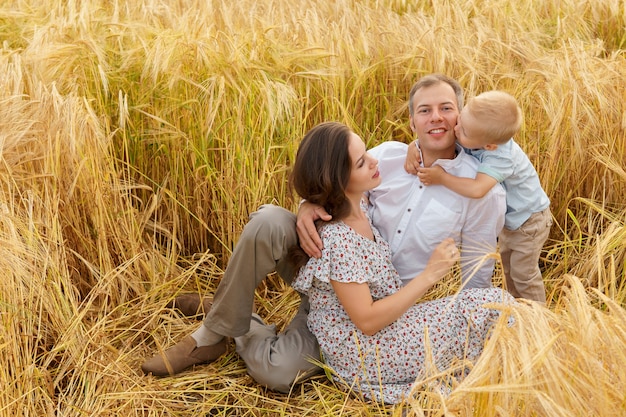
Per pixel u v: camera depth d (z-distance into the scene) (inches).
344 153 91.5
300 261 97.8
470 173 102.8
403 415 91.8
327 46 161.2
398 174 106.7
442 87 100.9
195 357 106.7
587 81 137.6
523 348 64.7
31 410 93.5
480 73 153.8
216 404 99.9
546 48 181.5
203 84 140.6
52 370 104.0
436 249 94.5
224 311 102.7
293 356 101.6
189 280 130.1
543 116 145.3
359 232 98.4
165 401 99.9
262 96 135.6
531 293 117.5
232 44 147.4
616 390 65.1
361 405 98.0
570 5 202.7
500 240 117.7
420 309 100.3
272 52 153.5
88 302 112.2
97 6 179.3
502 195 103.4
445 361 98.1
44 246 107.2
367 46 156.3
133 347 114.4
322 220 96.6
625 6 197.0
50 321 109.2
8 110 122.3
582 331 68.4
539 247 113.4
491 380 68.2
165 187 139.7
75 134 119.7
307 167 93.0
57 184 118.4
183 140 138.3
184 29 157.4
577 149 133.6
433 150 103.3
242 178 131.0
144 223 130.7
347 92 154.6
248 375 107.0
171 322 120.0
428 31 158.7
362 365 94.9
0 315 94.7
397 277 101.4
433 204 103.2
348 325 99.5
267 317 123.1
